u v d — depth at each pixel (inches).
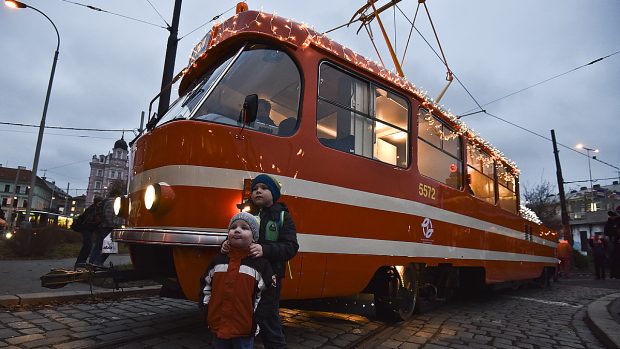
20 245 457.1
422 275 243.9
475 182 294.4
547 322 247.6
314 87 170.1
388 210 195.2
